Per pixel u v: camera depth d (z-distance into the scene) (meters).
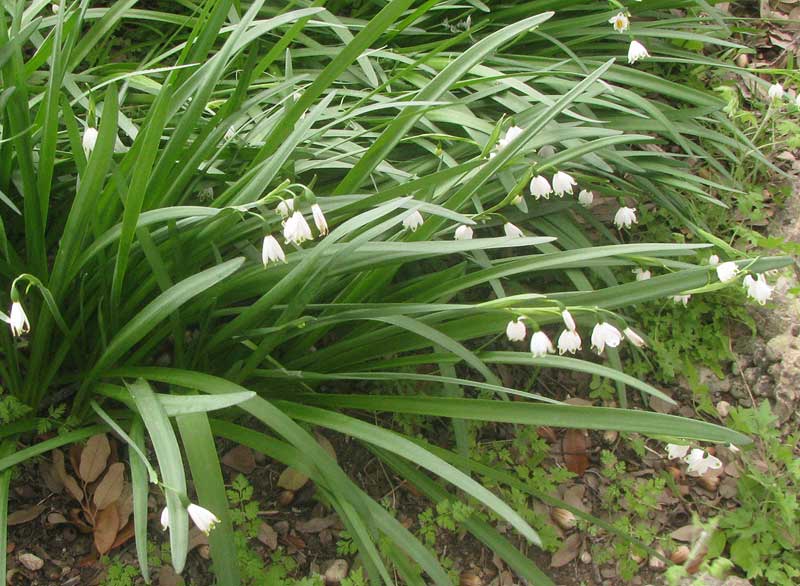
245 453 2.69
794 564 2.75
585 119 2.90
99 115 2.81
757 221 3.67
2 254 2.41
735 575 2.80
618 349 3.28
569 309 2.27
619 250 2.49
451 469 2.09
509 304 2.32
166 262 2.40
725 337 3.32
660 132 3.66
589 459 3.05
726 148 3.65
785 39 4.40
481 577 2.68
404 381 2.92
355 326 2.85
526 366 3.18
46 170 2.20
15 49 2.08
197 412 1.96
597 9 3.76
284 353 2.70
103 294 2.28
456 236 2.66
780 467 3.05
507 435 3.00
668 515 2.95
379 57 3.39
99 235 2.22
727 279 2.41
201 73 2.23
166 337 2.71
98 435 2.44
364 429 2.22
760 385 3.28
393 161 3.13
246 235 2.42
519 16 3.66
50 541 2.38
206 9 2.46
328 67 2.31
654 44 3.81
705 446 3.10
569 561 2.79
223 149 2.63
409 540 2.21
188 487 2.53
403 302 2.65
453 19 3.55
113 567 2.32
